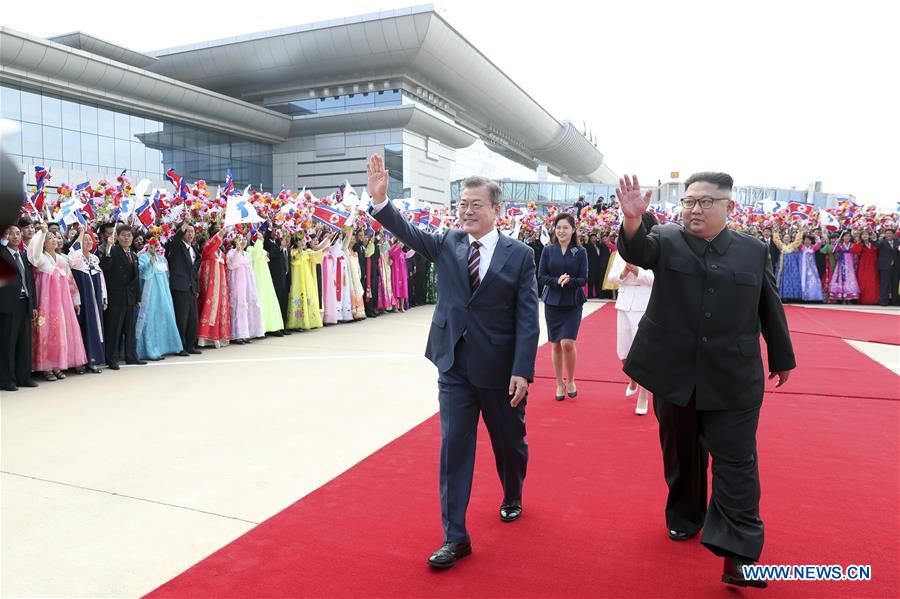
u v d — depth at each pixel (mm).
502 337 3006
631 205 2758
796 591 2600
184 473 3982
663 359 2869
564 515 3361
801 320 12648
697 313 2807
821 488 3723
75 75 25188
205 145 32781
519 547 2992
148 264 8078
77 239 7188
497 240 3094
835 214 16516
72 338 6883
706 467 3127
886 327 11484
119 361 7891
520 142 58469
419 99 37750
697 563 2842
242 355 8461
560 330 5914
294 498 3584
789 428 4988
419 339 10023
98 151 27250
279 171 37438
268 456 4316
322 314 11578
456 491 2920
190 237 8422
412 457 4281
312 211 11062
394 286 14266
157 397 6008
